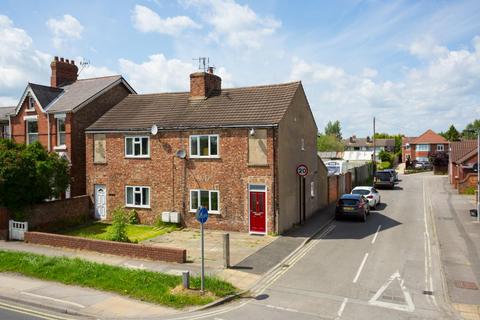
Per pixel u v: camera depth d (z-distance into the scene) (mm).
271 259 15930
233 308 11148
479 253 16844
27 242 18516
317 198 28297
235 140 20953
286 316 10602
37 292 12328
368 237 20062
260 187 20500
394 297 12055
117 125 24188
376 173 42031
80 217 23984
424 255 16656
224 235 14711
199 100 24172
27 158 20062
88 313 10750
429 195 35844
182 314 10703
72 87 30016
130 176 23766
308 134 26078
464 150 44062
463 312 11008
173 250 15156
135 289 12273
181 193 22375
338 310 11039
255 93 23422
